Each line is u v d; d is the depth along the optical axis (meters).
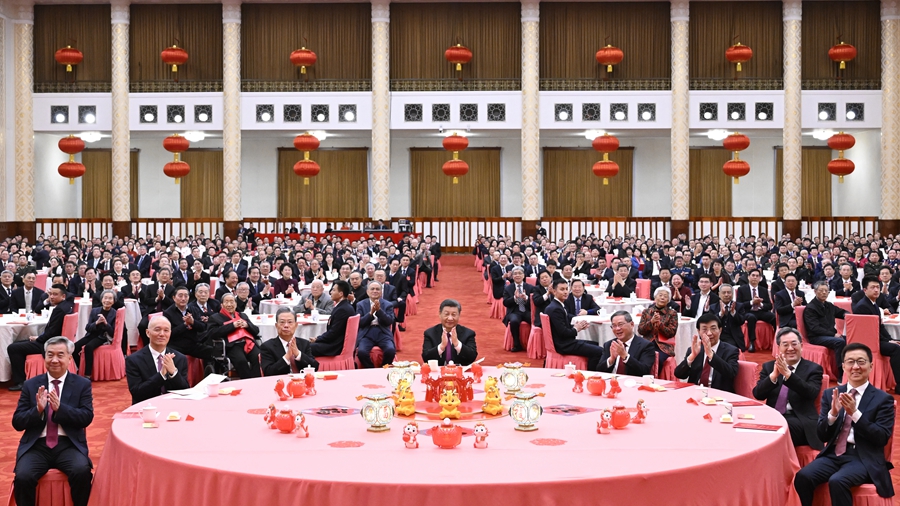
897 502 5.16
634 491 3.48
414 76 25.72
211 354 8.17
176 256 15.14
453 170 23.12
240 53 25.48
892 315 9.80
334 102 25.17
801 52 25.09
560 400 5.07
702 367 6.33
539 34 25.50
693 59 25.23
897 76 24.42
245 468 3.61
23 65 24.95
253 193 28.69
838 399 4.54
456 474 3.50
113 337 9.36
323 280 13.94
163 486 3.73
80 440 4.82
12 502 4.63
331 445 3.99
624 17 25.42
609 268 14.57
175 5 25.45
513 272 11.55
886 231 24.55
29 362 8.72
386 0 24.77
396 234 23.97
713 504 3.65
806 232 25.80
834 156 28.06
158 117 25.09
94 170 28.75
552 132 26.23
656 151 28.45
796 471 4.48
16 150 25.05
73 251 17.22
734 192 28.27
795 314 9.59
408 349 11.62
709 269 14.07
